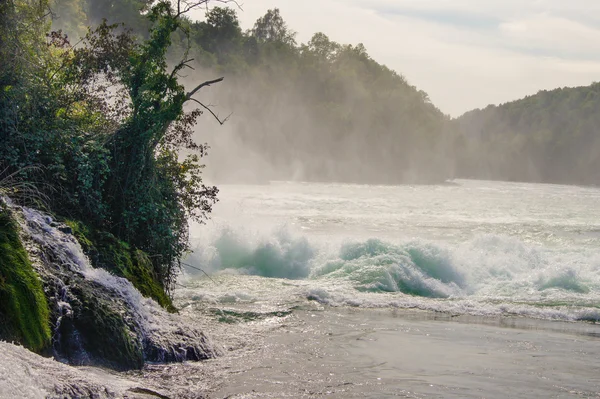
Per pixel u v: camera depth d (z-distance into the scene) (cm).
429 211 3862
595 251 2028
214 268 1755
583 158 18950
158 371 765
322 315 1227
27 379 553
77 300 748
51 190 931
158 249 1060
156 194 1055
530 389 796
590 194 7606
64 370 623
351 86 17200
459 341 1049
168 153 1138
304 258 1797
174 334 849
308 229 2605
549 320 1285
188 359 830
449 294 1555
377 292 1521
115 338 749
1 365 546
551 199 6025
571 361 943
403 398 740
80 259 822
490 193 7094
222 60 14850
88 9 7744
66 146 970
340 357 912
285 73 17000
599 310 1352
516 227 3033
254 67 15662
